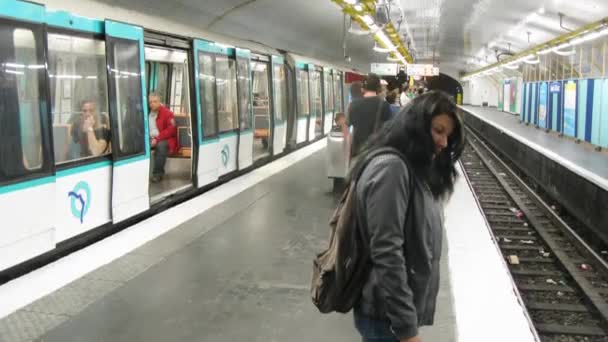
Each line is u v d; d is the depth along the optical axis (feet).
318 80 66.80
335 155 30.81
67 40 20.08
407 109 7.59
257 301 15.31
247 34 57.41
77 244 20.80
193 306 14.93
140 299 15.39
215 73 33.58
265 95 52.19
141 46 24.73
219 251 19.97
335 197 29.86
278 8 55.57
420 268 7.39
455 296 15.67
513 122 110.11
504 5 63.67
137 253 19.63
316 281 8.28
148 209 25.54
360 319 7.82
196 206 27.45
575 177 32.53
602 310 18.42
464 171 52.49
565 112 74.02
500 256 19.63
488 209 38.55
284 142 51.80
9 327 13.47
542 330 17.40
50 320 13.92
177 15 41.29
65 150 20.25
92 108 21.68
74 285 16.40
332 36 84.74
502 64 115.14
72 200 20.35
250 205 27.81
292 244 20.93
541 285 22.13
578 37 58.08
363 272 7.64
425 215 7.38
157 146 32.86
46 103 18.37
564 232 29.71
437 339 12.97
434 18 76.38
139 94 24.58
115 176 22.71
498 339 12.98
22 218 17.42
